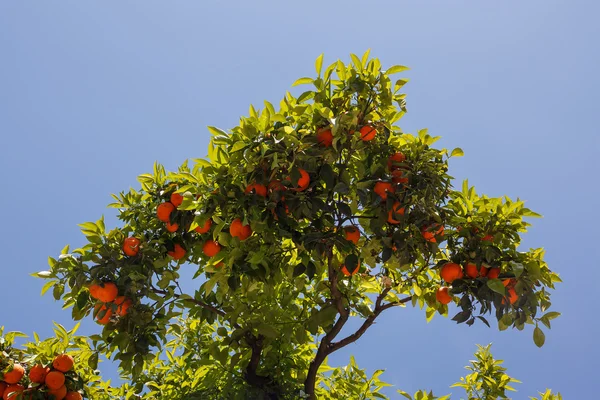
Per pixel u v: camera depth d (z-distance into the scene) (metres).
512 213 4.38
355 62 4.40
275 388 5.04
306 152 4.00
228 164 4.17
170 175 4.58
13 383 4.35
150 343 4.57
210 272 4.49
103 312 4.36
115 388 5.62
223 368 5.13
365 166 4.48
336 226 4.40
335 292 4.84
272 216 4.08
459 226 4.44
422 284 5.31
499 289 3.92
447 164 4.58
